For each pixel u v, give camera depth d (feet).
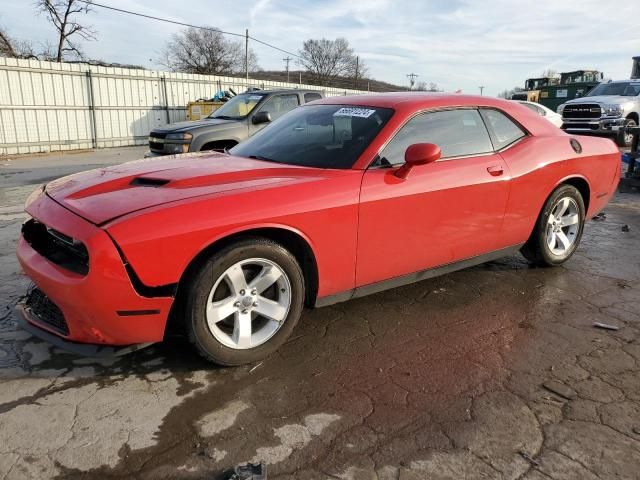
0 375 9.16
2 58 53.57
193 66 238.07
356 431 7.87
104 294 8.11
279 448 7.46
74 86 60.85
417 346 10.61
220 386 9.02
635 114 52.54
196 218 8.53
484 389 9.06
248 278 9.57
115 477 6.84
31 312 9.80
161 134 29.63
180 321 9.15
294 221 9.46
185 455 7.28
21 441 7.46
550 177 13.83
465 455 7.36
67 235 8.41
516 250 14.05
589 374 9.59
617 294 13.50
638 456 7.38
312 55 286.05
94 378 9.18
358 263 10.61
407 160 10.53
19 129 56.29
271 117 31.63
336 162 10.86
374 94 13.58
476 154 12.50
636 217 22.54
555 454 7.40
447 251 12.09
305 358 10.05
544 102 82.28
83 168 41.70
